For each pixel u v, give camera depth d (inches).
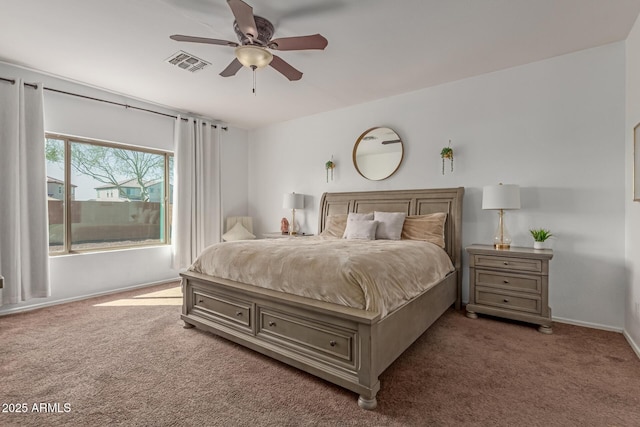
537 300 109.2
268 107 178.7
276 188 212.4
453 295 129.3
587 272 114.1
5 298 122.0
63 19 94.0
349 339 71.4
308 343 79.4
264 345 87.2
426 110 150.3
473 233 137.9
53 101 137.4
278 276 88.5
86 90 146.5
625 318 106.0
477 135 136.6
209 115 194.2
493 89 132.7
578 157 115.9
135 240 171.9
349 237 144.3
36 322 116.3
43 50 113.3
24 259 126.3
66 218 145.7
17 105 123.4
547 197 121.6
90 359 88.0
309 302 78.4
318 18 93.9
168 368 83.3
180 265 181.2
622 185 108.3
